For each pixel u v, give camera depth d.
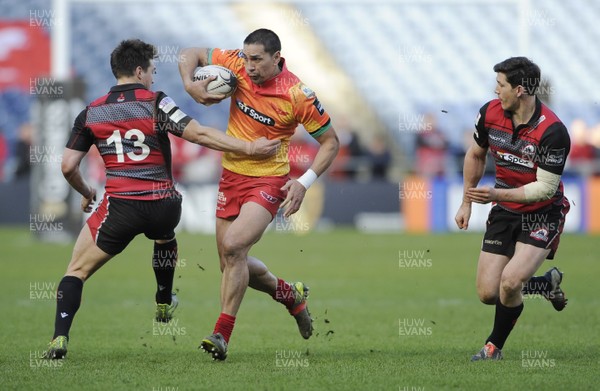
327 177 81.19
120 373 21.53
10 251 58.94
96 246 23.58
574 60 100.12
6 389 19.52
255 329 30.83
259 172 24.47
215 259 56.81
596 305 37.00
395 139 96.38
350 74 99.75
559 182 24.34
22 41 93.19
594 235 73.06
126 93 23.70
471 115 98.31
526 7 82.12
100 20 100.44
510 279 23.12
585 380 20.64
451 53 100.69
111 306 36.47
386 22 101.75
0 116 93.06
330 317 33.69
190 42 100.56
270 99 24.30
